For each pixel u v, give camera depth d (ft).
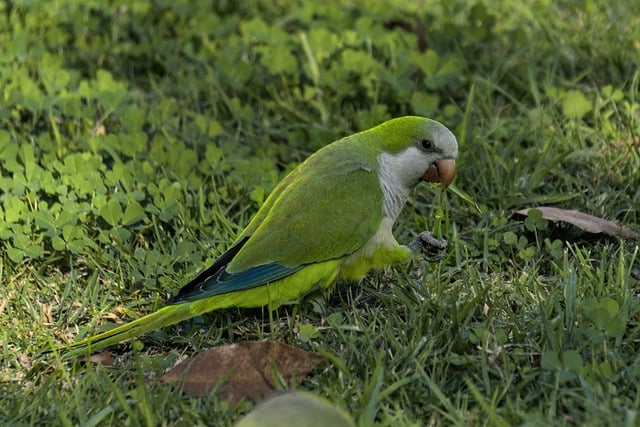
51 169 30.07
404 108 34.37
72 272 26.37
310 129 33.14
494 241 26.84
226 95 35.76
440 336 22.38
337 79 35.01
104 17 40.37
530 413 19.63
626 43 36.60
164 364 22.58
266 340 21.77
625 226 27.86
